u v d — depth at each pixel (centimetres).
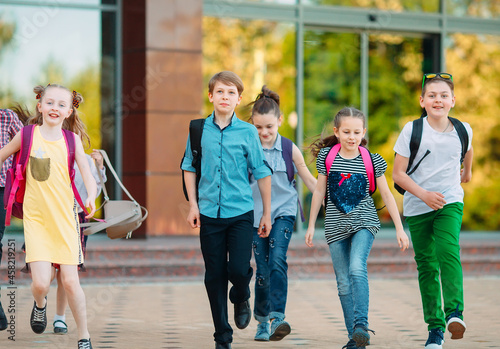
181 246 1162
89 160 671
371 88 1494
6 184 547
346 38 1481
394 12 1503
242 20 1421
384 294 1011
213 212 565
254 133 576
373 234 590
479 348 628
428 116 610
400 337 684
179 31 1354
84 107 1367
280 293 639
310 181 665
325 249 1226
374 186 596
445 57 1534
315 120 1461
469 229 1542
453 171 607
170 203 1346
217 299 565
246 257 563
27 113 721
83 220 686
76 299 548
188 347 627
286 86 1441
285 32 1444
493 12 1564
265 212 585
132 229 647
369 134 1490
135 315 810
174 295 977
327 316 816
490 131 1557
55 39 1357
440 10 1532
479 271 1238
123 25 1377
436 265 618
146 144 1339
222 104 570
